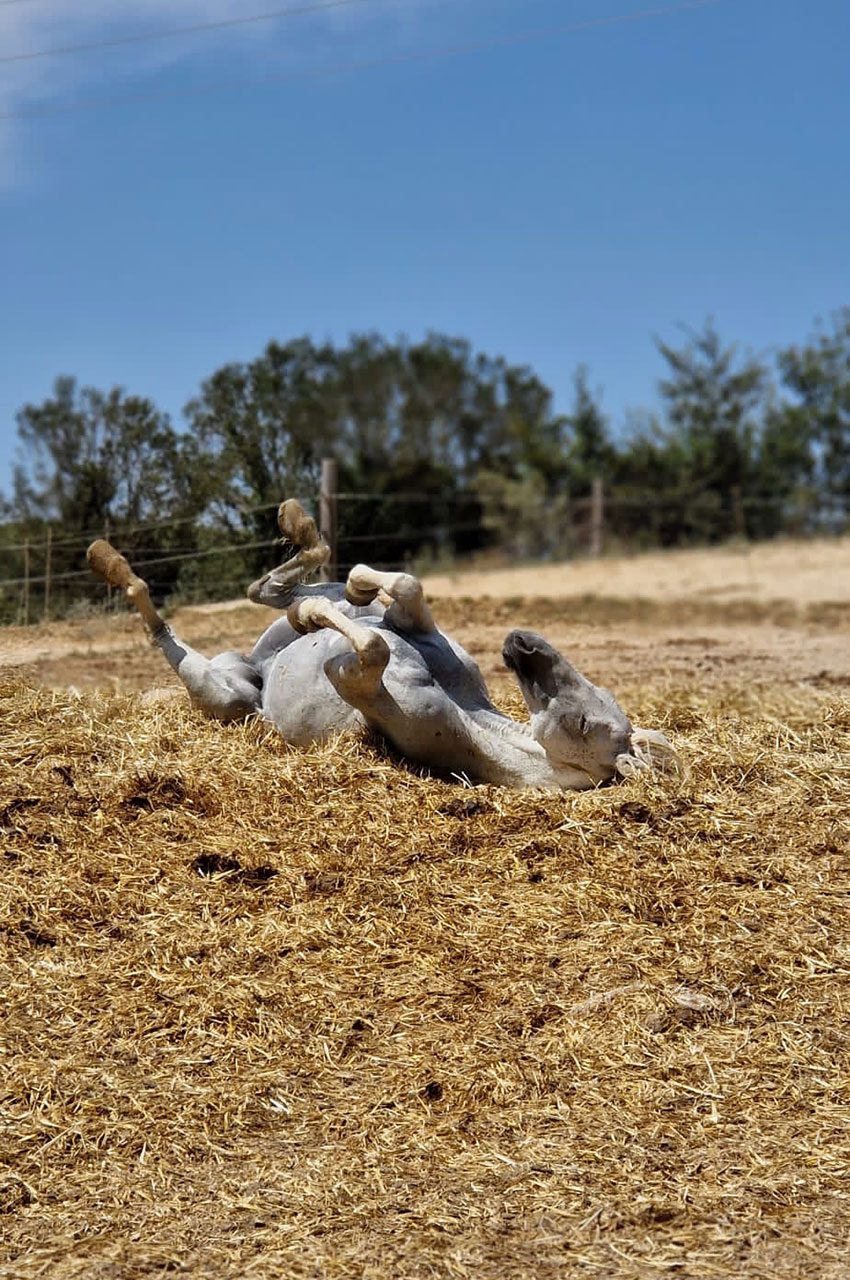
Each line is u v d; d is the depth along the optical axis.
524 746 6.51
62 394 17.59
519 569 26.41
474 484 37.19
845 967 5.07
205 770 6.52
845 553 26.33
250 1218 3.83
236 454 16.58
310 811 6.18
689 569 25.14
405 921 5.38
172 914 5.41
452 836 5.95
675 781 6.32
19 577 16.52
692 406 36.03
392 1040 4.69
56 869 5.71
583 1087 4.41
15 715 7.18
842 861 5.85
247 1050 4.64
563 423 37.72
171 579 16.25
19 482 17.45
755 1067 4.50
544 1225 3.76
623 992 4.88
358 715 6.80
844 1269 3.55
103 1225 3.81
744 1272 3.55
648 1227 3.75
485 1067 4.52
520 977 5.03
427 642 6.75
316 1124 4.27
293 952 5.18
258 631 13.85
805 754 7.05
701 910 5.43
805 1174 3.96
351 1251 3.66
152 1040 4.70
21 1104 4.35
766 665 13.09
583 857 5.77
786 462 35.38
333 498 16.39
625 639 15.92
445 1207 3.85
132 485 16.72
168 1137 4.20
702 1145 4.12
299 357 31.72
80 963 5.13
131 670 11.20
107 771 6.51
